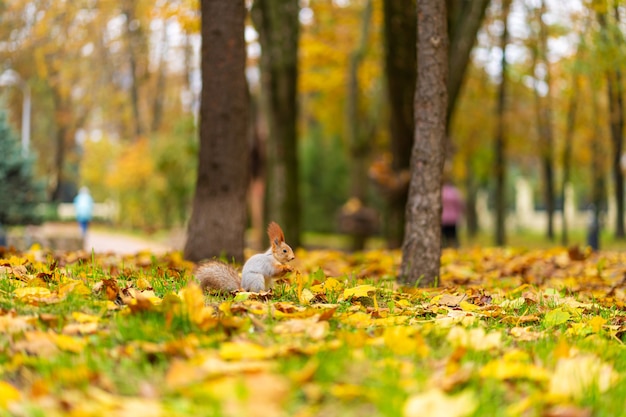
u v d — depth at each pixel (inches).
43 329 178.9
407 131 627.5
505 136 1323.8
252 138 914.1
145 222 1659.7
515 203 2817.4
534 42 1030.4
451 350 171.3
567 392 143.8
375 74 1223.5
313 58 1194.0
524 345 193.2
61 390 135.6
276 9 704.4
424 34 323.0
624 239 1412.4
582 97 1182.9
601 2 652.7
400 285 317.1
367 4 1076.5
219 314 206.5
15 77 1312.7
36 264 293.0
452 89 578.2
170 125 1921.8
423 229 323.9
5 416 123.6
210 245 376.2
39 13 808.3
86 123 2245.3
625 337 225.1
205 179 380.5
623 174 1423.5
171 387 133.8
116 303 221.1
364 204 1112.8
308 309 201.8
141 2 797.2
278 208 719.1
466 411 122.9
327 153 1713.8
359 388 129.0
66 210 2349.9
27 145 1365.7
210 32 376.8
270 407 120.1
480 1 573.6
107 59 1485.0
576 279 370.0
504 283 350.6
